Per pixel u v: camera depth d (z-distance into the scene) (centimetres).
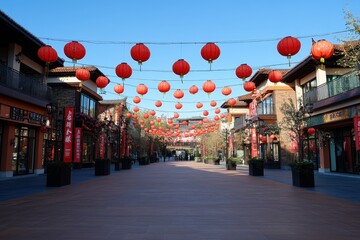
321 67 1927
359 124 1402
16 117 1527
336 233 491
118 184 1278
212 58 847
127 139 3144
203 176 1739
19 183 1305
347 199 866
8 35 1488
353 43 833
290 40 771
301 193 995
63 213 648
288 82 2580
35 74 1906
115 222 563
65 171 1236
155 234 480
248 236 470
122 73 897
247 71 923
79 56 812
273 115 2614
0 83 1348
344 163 1848
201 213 649
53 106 1777
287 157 2583
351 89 1494
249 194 961
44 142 2083
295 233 489
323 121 1795
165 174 1911
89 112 2695
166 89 1063
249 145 3525
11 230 506
